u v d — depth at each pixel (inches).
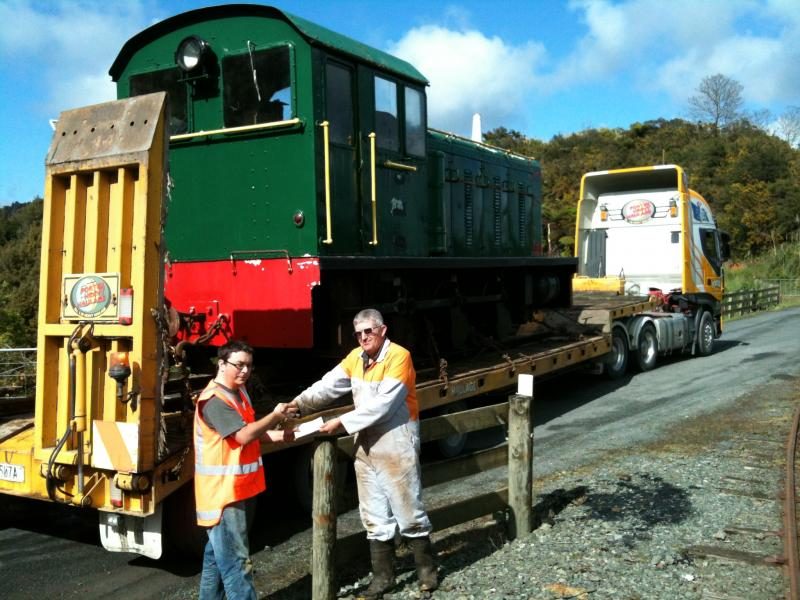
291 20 269.9
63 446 194.1
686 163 2182.6
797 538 217.9
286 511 255.8
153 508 187.6
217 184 290.4
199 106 294.2
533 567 198.4
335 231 284.8
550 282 479.2
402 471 182.2
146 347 186.5
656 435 354.3
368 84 307.3
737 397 443.2
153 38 303.7
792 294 1483.8
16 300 621.0
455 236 402.0
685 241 645.3
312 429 175.9
